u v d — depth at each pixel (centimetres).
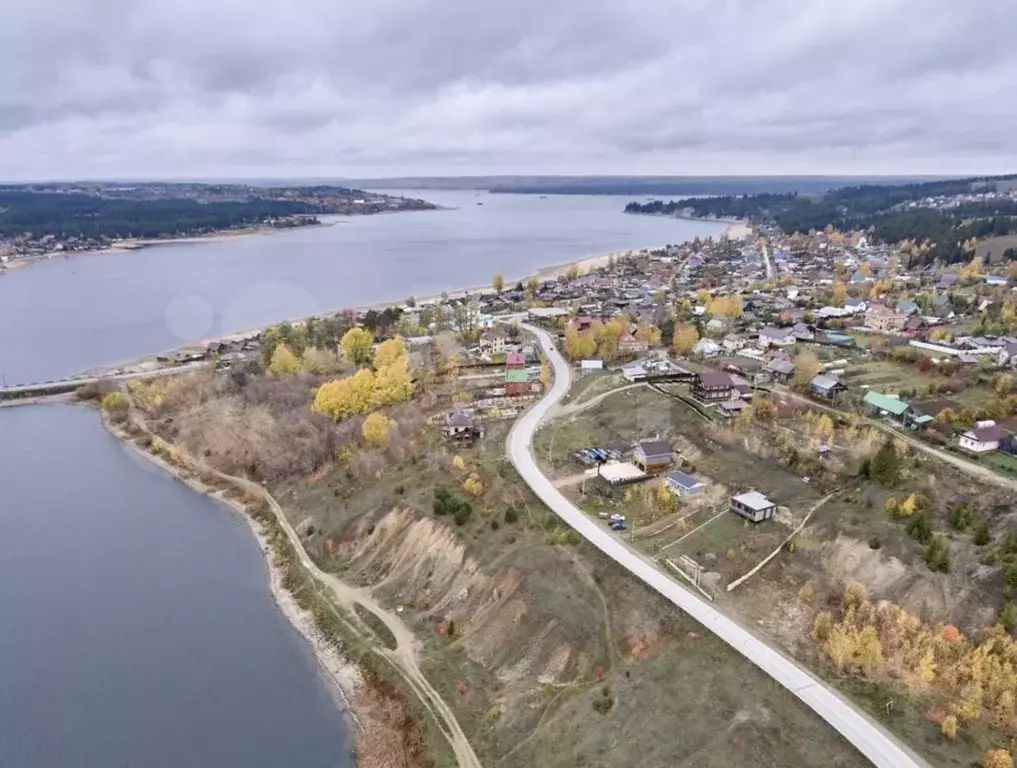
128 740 7306
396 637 8744
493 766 6756
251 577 10431
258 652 8750
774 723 6131
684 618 7606
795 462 10356
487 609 8731
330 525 11150
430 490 10931
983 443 10281
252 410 15638
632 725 6581
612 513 9900
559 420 13362
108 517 12269
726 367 15362
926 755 5781
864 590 7644
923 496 8781
